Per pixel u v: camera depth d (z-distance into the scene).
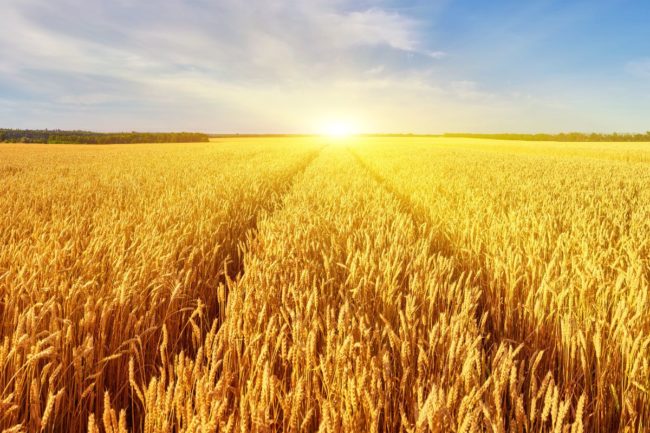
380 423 2.08
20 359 2.16
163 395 1.63
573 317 2.57
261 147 46.91
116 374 2.51
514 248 4.54
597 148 44.25
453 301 2.97
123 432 1.37
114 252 3.61
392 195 10.33
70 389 2.27
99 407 2.28
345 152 37.88
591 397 2.38
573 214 6.46
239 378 2.09
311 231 5.04
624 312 2.41
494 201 8.62
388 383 1.92
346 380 1.78
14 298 2.68
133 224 5.42
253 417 1.50
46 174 15.41
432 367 2.16
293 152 33.25
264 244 4.82
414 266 3.58
